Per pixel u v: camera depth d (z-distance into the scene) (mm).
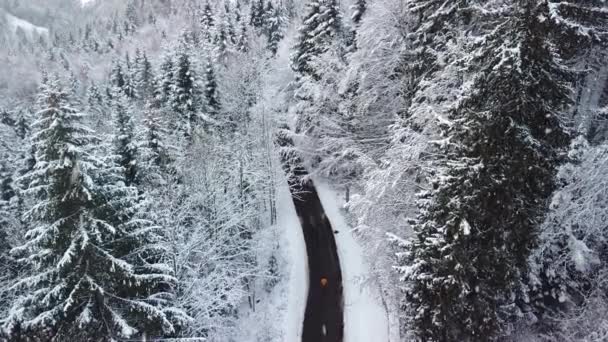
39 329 12039
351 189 28938
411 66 18984
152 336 13789
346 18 32031
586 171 11844
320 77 29766
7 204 22359
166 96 38125
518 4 10523
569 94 11688
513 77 10422
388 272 17609
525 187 11031
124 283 12547
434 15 16281
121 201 13055
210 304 19922
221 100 36750
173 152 25594
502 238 11289
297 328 21812
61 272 12125
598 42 11844
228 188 26672
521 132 10797
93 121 37156
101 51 116625
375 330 20203
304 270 25438
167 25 112812
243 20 59031
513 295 12977
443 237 11930
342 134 27562
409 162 16109
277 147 34844
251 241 24938
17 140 37219
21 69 96875
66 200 11906
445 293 11859
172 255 18672
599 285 12742
